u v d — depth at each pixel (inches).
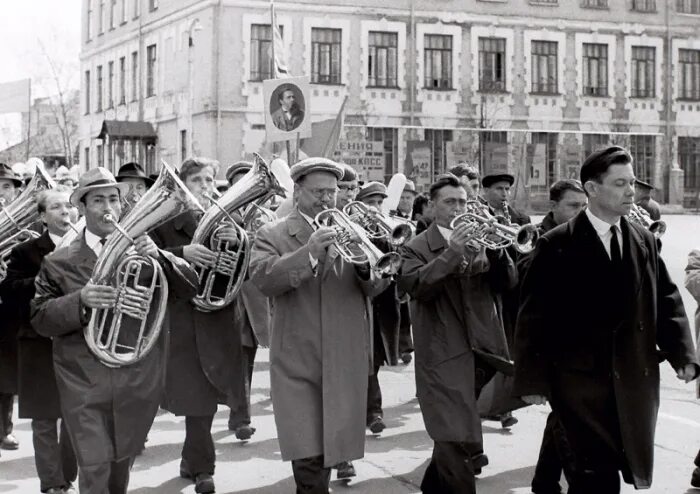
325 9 1477.6
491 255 257.0
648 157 1649.9
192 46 1460.4
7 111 1304.1
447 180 258.4
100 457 215.0
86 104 1930.4
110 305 215.2
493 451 314.8
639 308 197.8
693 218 1519.4
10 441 323.3
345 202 357.7
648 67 1654.8
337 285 229.8
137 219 219.1
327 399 224.2
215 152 1438.2
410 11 1517.0
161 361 229.0
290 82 612.4
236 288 276.5
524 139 1571.1
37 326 221.6
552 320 200.5
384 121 1507.1
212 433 343.3
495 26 1563.7
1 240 307.6
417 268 251.6
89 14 1905.8
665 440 324.5
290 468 298.0
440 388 242.7
